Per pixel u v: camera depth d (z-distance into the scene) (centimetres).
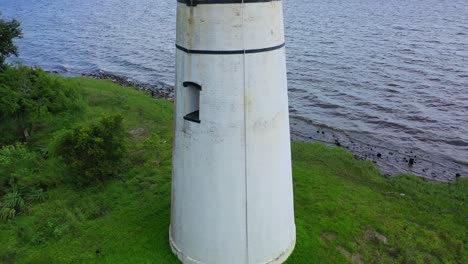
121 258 1346
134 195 1784
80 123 2523
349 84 4228
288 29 7125
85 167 1878
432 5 9162
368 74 4509
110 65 5584
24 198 1800
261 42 1016
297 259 1316
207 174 1105
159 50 6312
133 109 3077
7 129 2344
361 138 3080
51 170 1989
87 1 14000
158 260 1320
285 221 1249
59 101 2459
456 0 9806
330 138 3061
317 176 1989
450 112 3522
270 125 1094
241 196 1115
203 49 1010
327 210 1630
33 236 1520
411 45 5609
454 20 7200
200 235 1184
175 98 1155
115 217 1602
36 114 2308
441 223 1703
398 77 4375
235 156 1077
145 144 2334
